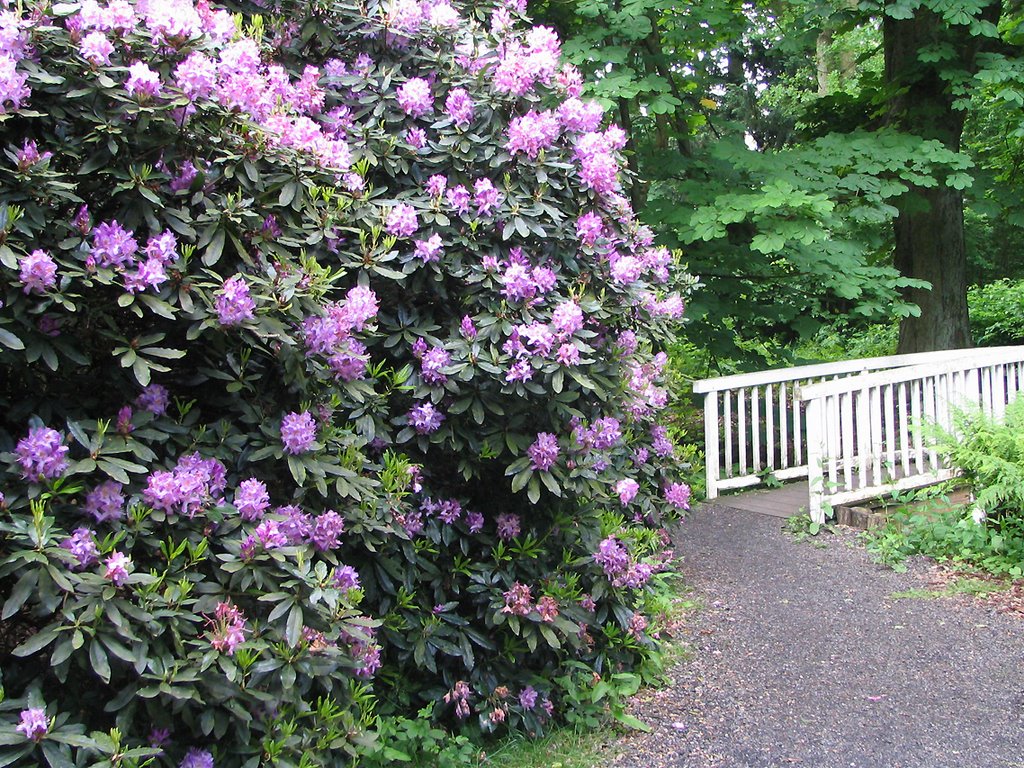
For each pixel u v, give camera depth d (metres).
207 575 2.26
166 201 2.37
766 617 4.56
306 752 2.19
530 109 3.35
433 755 3.00
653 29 8.02
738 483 7.33
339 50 3.47
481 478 3.38
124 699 1.95
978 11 7.62
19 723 1.80
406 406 3.15
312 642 2.21
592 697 3.37
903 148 7.87
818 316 8.70
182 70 2.22
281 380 2.54
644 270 4.20
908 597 4.80
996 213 9.16
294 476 2.38
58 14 2.16
